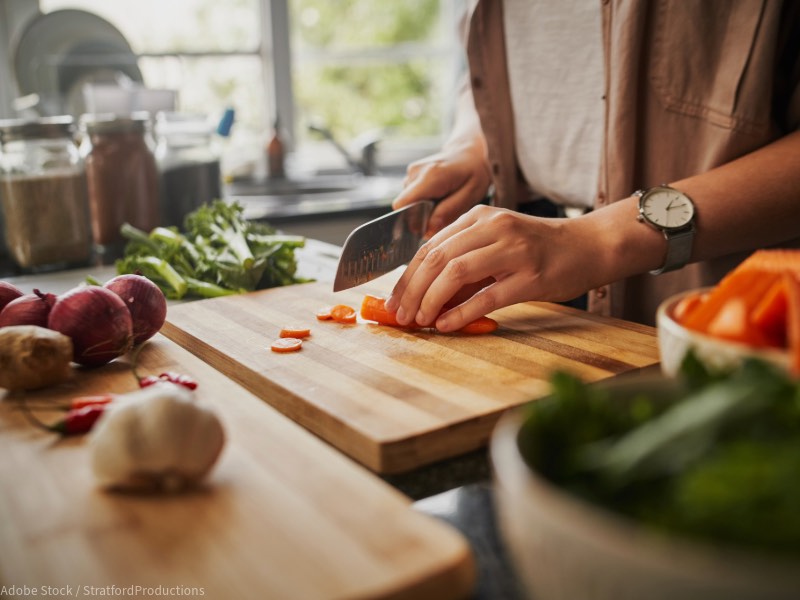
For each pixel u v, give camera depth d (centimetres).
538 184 163
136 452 62
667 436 42
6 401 87
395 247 133
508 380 93
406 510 61
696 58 126
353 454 81
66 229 177
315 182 298
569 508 40
